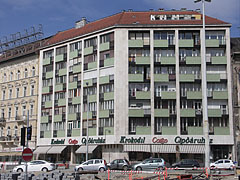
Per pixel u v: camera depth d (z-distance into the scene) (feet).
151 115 172.76
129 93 177.06
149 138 170.91
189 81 175.01
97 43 191.62
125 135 172.35
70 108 197.16
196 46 178.70
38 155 203.82
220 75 175.11
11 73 234.17
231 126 168.96
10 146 219.82
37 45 227.20
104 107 181.78
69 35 214.90
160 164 130.93
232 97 173.68
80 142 186.50
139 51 181.88
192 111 171.42
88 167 135.23
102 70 186.50
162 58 177.99
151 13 199.41
